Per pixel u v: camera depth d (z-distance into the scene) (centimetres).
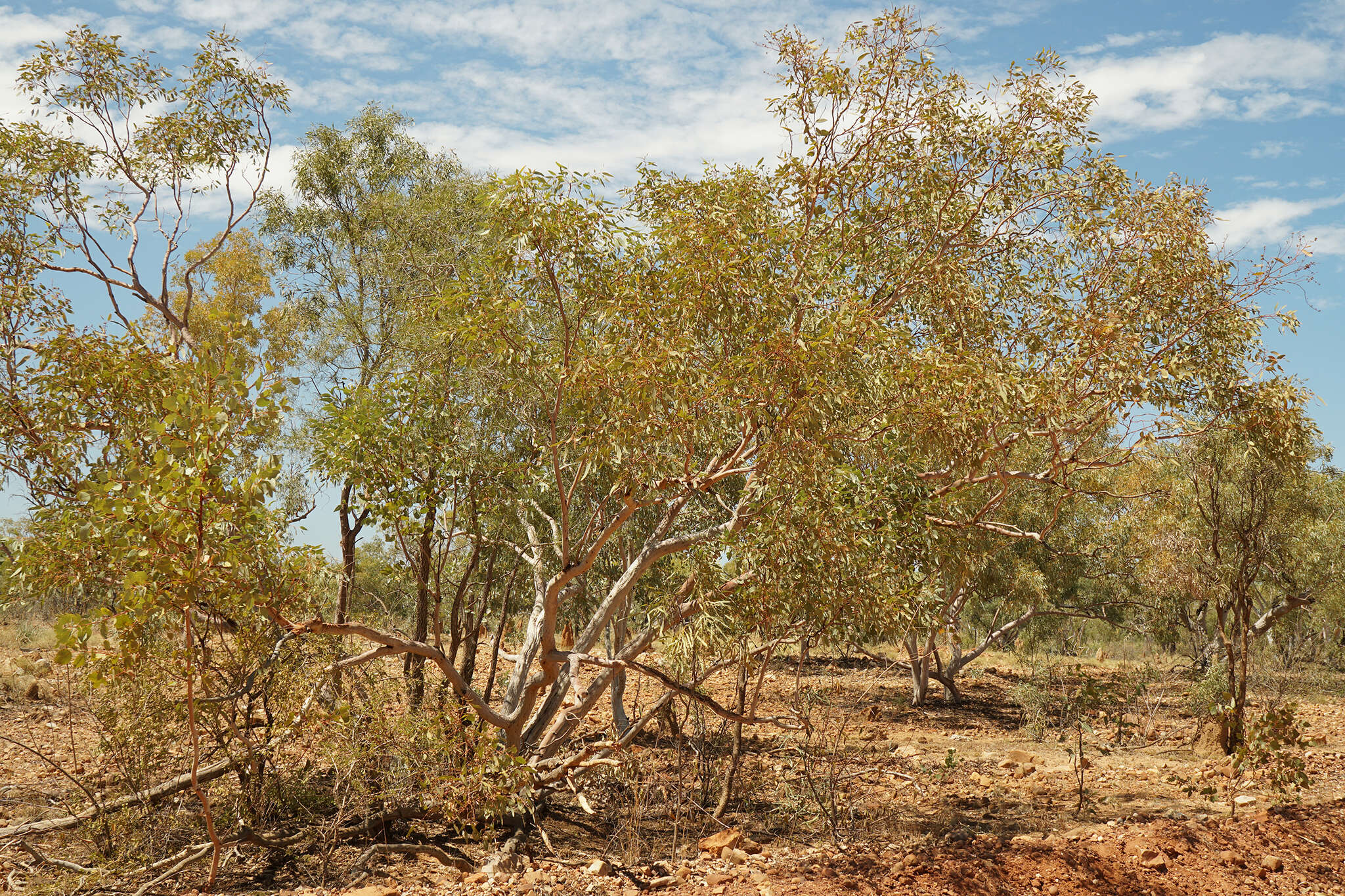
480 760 869
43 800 973
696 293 812
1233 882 745
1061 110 1124
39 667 1630
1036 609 2138
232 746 883
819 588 880
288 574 771
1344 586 2264
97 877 745
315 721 849
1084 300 1159
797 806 1066
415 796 915
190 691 649
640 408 743
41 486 957
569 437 890
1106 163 1166
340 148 1714
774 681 2020
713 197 946
